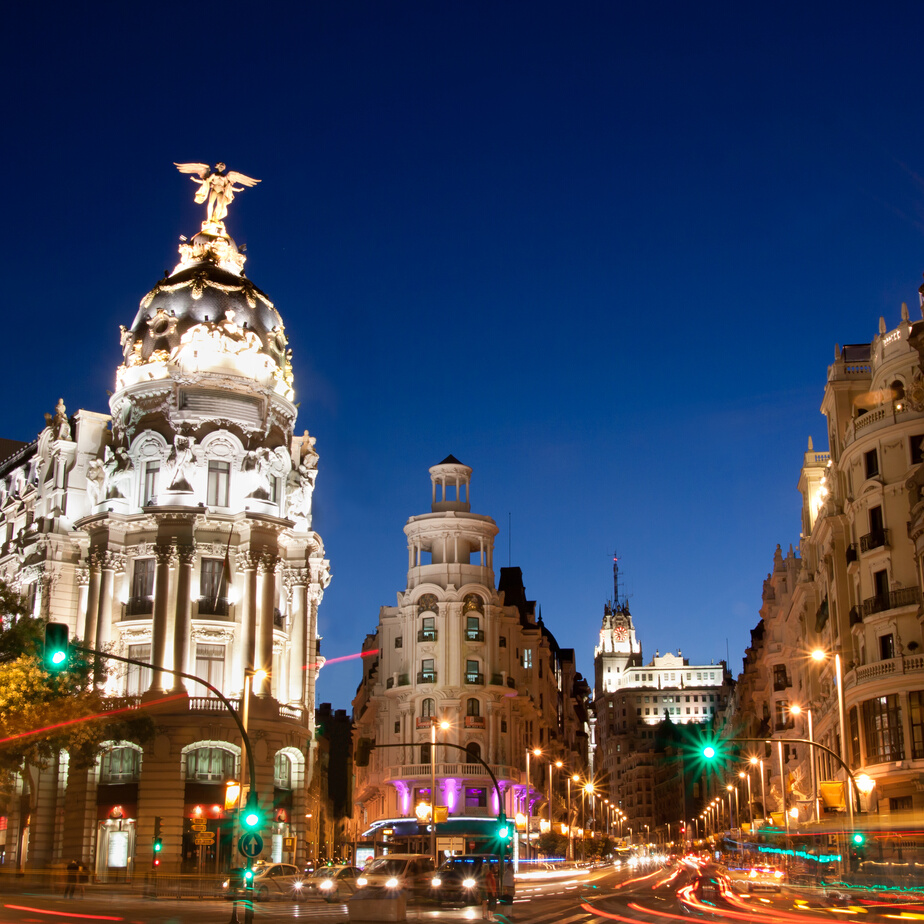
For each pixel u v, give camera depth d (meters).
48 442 85.06
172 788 71.62
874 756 61.25
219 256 88.44
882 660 61.41
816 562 82.44
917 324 61.25
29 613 66.25
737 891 62.25
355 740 145.88
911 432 62.66
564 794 151.50
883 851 55.81
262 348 83.50
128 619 76.38
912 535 59.72
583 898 55.16
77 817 73.25
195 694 75.06
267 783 74.75
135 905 47.81
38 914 39.91
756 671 132.12
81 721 61.44
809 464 89.56
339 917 41.66
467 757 100.56
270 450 81.06
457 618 104.19
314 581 85.81
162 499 77.44
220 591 77.56
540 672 128.00
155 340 81.38
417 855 53.91
